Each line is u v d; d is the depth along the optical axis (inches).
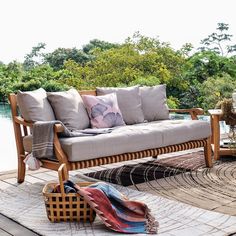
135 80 362.9
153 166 189.8
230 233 109.8
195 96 382.6
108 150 152.4
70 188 121.5
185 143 180.4
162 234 110.6
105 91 195.3
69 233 112.7
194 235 109.0
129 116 196.5
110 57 370.0
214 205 133.8
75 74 344.8
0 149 244.2
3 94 301.0
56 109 172.6
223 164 191.3
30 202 140.9
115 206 119.9
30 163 151.6
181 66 398.9
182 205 133.4
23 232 115.0
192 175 172.2
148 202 137.7
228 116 197.0
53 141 145.1
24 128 169.6
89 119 182.5
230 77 365.7
